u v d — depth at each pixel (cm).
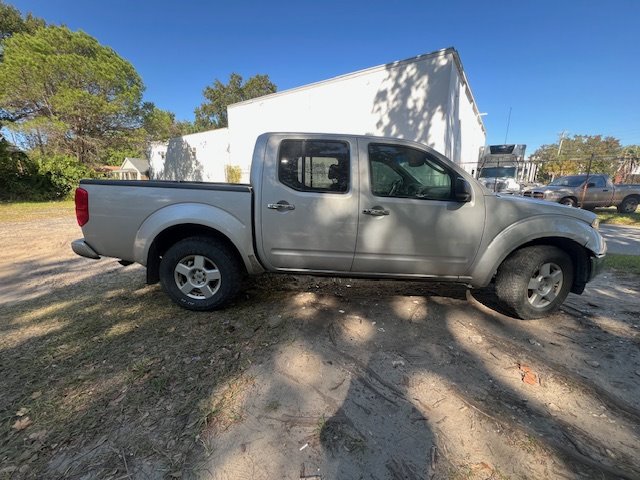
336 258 324
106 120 2197
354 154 316
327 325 319
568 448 183
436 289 421
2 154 1766
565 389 232
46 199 1852
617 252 696
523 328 322
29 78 1867
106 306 364
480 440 188
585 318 345
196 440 185
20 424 195
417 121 1244
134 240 331
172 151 2575
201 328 312
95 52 2209
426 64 1202
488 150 1959
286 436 188
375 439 187
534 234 317
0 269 517
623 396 226
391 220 313
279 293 399
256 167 323
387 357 268
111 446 180
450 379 242
